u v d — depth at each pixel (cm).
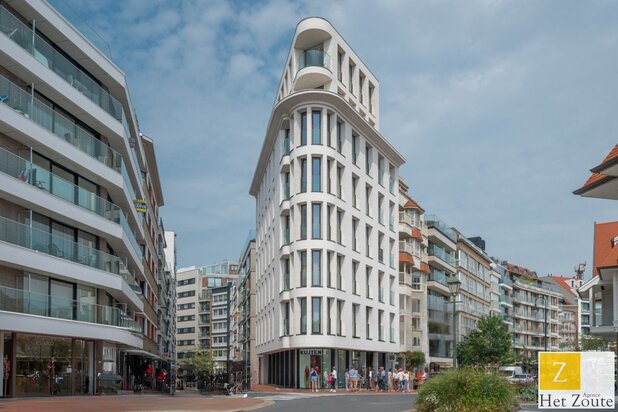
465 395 1641
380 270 5494
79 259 3238
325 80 4994
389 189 5838
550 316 12950
